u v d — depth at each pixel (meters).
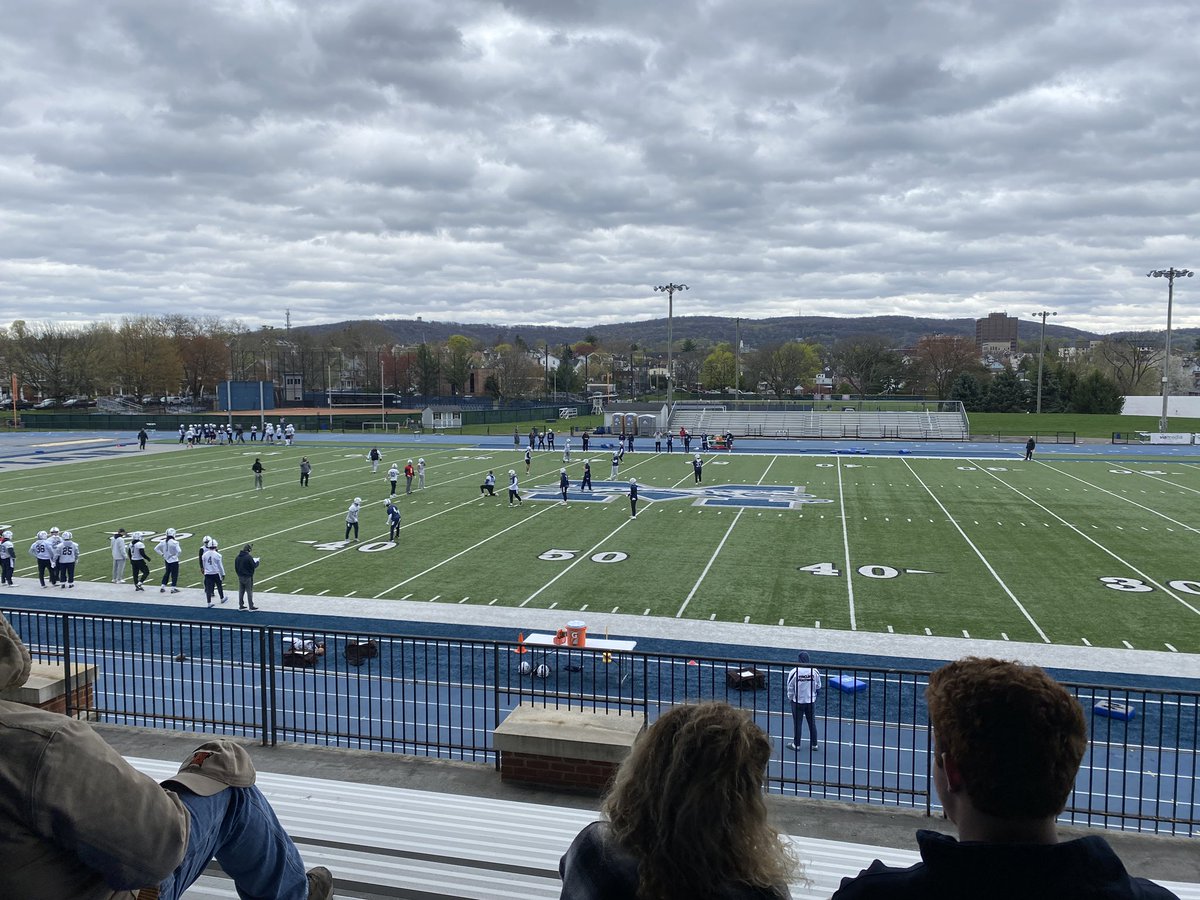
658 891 2.34
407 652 17.91
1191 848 7.04
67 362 107.56
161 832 2.21
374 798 6.91
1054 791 2.09
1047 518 33.41
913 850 6.82
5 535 24.33
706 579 24.12
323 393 117.38
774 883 2.39
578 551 27.72
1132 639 18.77
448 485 43.19
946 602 21.75
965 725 2.14
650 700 15.12
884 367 134.50
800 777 12.08
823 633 19.30
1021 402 102.88
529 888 5.39
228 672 16.55
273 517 33.88
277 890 3.12
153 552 27.77
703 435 62.97
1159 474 47.59
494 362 178.00
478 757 12.45
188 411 107.56
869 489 41.81
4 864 2.03
